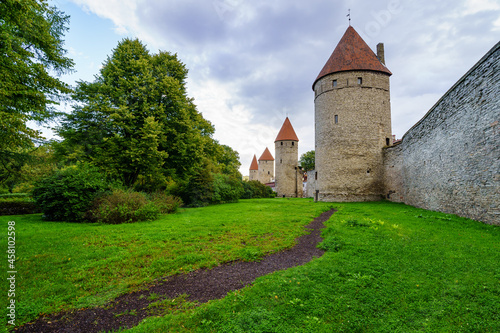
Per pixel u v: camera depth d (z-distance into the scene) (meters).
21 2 7.25
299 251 6.37
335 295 3.90
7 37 7.46
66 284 4.40
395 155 19.98
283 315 3.40
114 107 14.91
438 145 12.21
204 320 3.27
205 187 21.30
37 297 3.93
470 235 7.04
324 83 23.80
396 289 4.04
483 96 8.49
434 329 3.14
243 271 5.07
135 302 3.90
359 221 9.45
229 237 7.77
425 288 4.06
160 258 5.72
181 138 17.14
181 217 12.76
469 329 3.12
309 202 23.19
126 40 17.23
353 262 5.20
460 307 3.53
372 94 22.36
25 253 6.08
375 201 21.09
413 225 8.83
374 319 3.35
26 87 8.62
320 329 3.12
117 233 8.38
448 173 11.18
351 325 3.21
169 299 3.96
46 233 8.38
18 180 16.38
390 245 6.27
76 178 12.11
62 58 10.69
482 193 8.64
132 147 14.03
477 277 4.31
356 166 21.95
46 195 11.70
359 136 22.08
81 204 11.59
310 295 3.89
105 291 4.23
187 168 18.38
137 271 5.06
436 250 5.75
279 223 10.14
